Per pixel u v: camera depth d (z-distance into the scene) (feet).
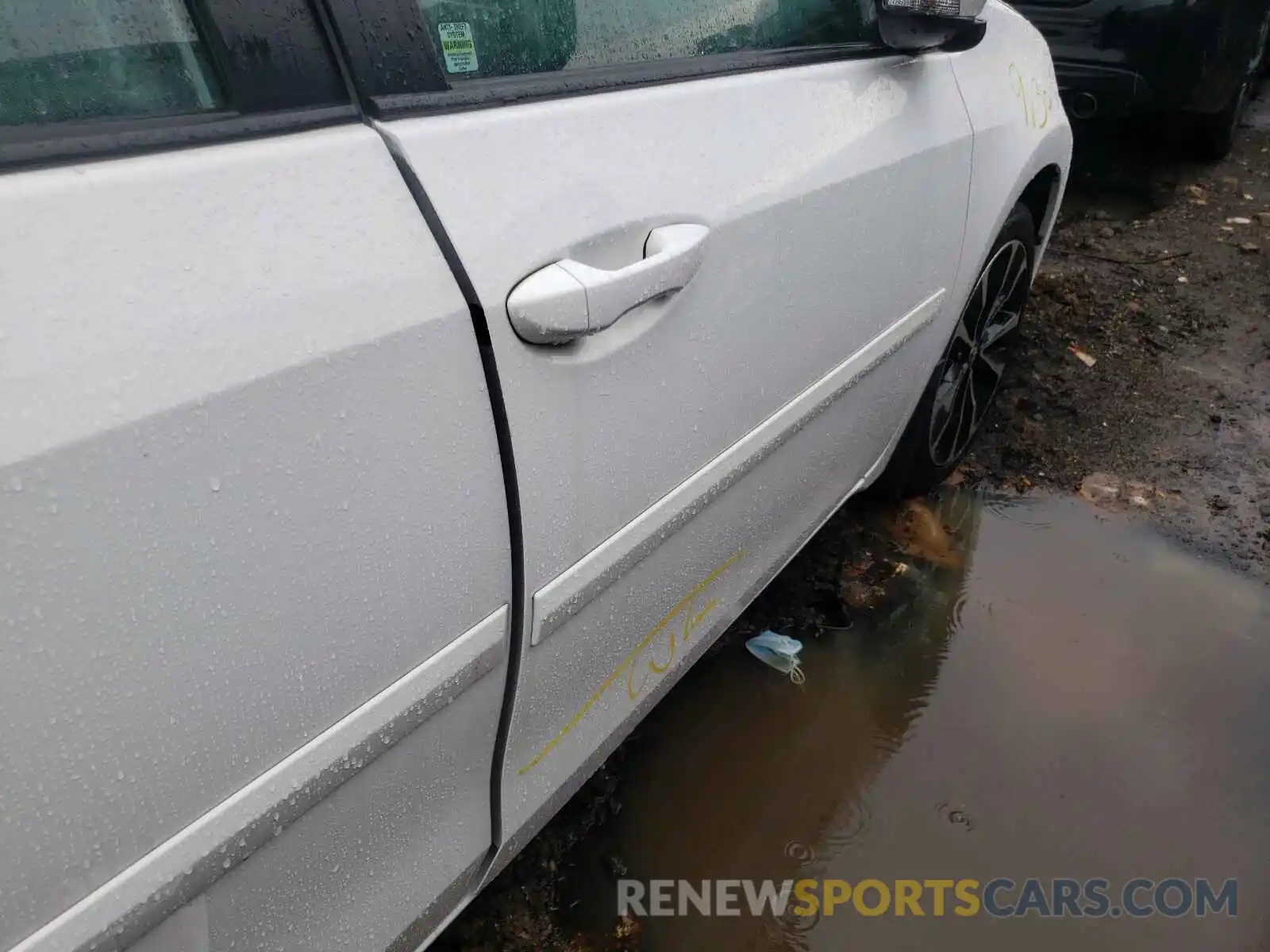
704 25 4.66
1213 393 10.53
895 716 7.03
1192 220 14.33
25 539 2.36
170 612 2.67
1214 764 6.72
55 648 2.45
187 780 2.85
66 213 2.50
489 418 3.42
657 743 6.78
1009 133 7.28
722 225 4.36
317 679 3.12
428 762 3.77
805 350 5.36
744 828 6.26
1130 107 13.97
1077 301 12.09
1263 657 7.56
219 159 2.81
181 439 2.61
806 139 4.99
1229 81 14.06
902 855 6.13
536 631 3.96
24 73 2.60
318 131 3.07
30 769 2.47
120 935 2.80
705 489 4.81
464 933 5.53
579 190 3.70
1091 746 6.82
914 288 6.50
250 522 2.80
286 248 2.87
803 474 6.15
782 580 8.12
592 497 4.02
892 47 5.79
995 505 9.13
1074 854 6.15
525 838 4.69
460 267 3.26
